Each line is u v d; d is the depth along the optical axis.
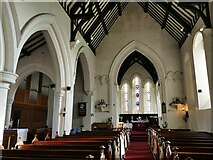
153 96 21.66
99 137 6.12
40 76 14.73
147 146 10.06
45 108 14.94
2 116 4.67
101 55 13.95
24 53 11.14
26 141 9.24
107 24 13.53
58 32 7.63
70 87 8.62
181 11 10.36
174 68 12.99
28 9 5.55
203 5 8.44
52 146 3.74
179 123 12.00
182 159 2.89
